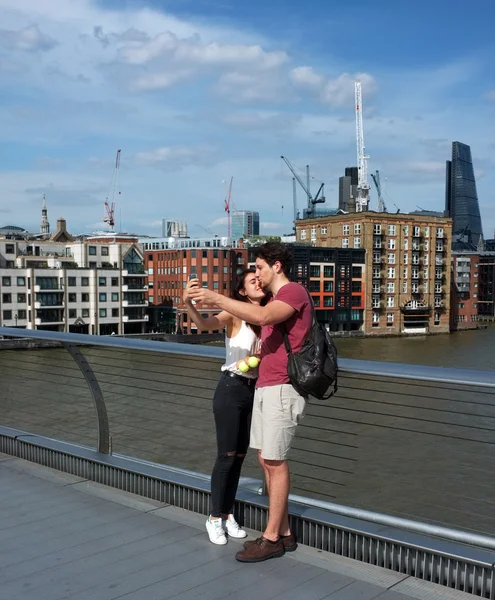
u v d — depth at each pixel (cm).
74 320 8294
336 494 1560
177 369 2861
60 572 334
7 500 447
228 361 383
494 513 1429
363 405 2170
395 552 333
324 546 362
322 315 10681
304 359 328
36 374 3025
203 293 344
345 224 11381
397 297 11419
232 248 9981
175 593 310
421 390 2422
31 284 7950
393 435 1925
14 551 361
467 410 2202
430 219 11756
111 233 12412
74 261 8750
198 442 2148
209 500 414
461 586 311
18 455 564
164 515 416
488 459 1683
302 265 10388
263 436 344
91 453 508
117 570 336
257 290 382
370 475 1650
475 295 13850
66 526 397
